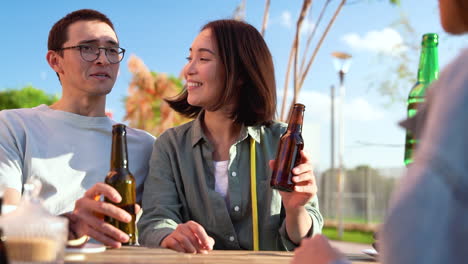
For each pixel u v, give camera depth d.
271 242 1.99
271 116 2.14
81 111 2.40
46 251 0.96
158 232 1.82
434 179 0.63
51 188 2.26
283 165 1.59
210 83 2.06
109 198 1.37
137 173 2.37
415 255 0.61
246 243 2.00
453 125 0.64
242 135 2.07
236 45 2.10
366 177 15.45
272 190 2.00
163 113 7.28
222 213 1.98
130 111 7.45
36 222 0.96
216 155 2.12
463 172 0.62
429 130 0.66
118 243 1.42
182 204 2.08
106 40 2.38
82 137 2.35
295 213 1.75
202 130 2.11
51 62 2.44
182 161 2.09
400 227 0.63
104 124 2.42
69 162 2.31
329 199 16.36
